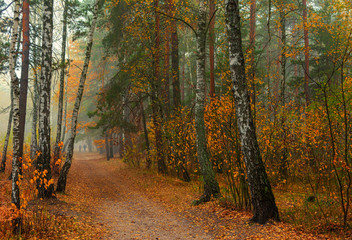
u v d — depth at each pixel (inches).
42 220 265.4
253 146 279.9
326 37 744.3
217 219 317.4
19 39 630.5
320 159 362.9
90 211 365.7
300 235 232.5
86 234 260.2
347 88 358.3
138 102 743.7
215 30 609.3
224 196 394.9
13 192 235.0
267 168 446.9
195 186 542.6
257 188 277.6
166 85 695.7
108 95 711.7
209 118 398.6
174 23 639.8
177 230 293.6
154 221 335.0
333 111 346.3
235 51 288.2
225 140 373.1
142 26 617.0
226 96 373.7
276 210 278.2
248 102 284.7
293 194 407.5
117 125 813.9
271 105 438.3
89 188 566.6
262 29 1136.8
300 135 418.3
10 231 224.1
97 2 500.7
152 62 643.5
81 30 696.4
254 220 282.4
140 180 648.4
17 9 258.7
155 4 612.7
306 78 694.5
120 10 681.0
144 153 884.0
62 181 469.7
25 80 516.7
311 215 286.5
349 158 310.5
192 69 1125.1
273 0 561.0
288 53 561.0
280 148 447.2
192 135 556.1
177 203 425.4
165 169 697.0
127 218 350.9
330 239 218.8
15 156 239.0
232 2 289.9
